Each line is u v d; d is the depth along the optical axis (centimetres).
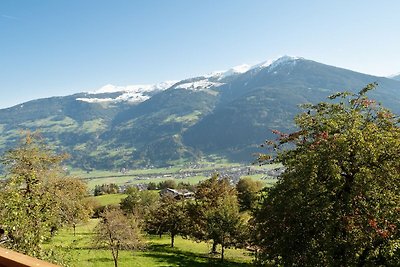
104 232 4625
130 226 4888
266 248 2105
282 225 1994
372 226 1669
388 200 1786
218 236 5509
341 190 1856
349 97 2208
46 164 3494
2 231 737
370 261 1869
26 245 1365
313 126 2192
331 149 1812
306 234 1920
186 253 6159
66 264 1675
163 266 4875
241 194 7306
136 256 5453
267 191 2273
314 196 1877
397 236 1767
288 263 1939
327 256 1766
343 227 1761
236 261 5609
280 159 2236
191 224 6575
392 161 1841
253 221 2253
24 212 1408
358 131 1809
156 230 7319
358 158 1792
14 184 1548
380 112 2056
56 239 5981
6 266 412
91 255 5169
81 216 4534
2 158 3231
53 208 1711
